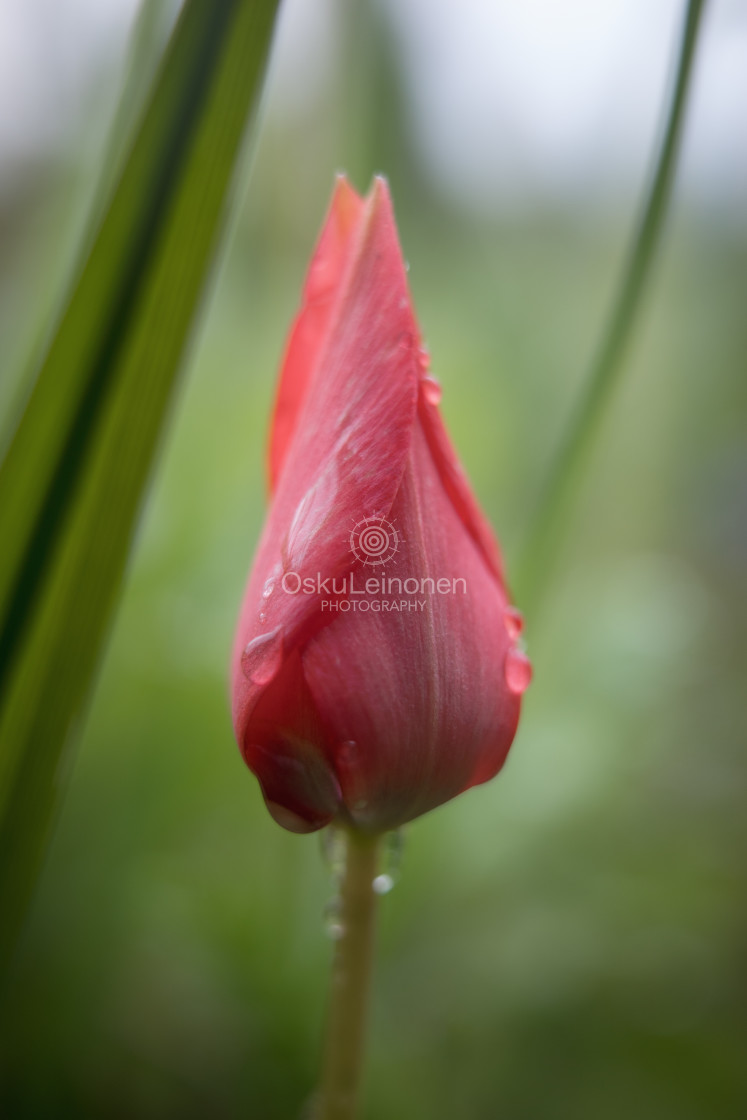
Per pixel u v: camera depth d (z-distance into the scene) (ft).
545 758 0.95
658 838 1.05
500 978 0.89
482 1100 0.83
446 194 1.31
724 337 1.44
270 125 1.16
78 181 0.75
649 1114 0.83
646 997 0.89
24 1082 0.76
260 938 0.86
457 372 1.14
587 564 1.36
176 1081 0.79
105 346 0.53
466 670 0.48
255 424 1.08
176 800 0.91
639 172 1.30
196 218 0.53
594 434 0.66
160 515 0.99
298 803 0.48
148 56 0.58
